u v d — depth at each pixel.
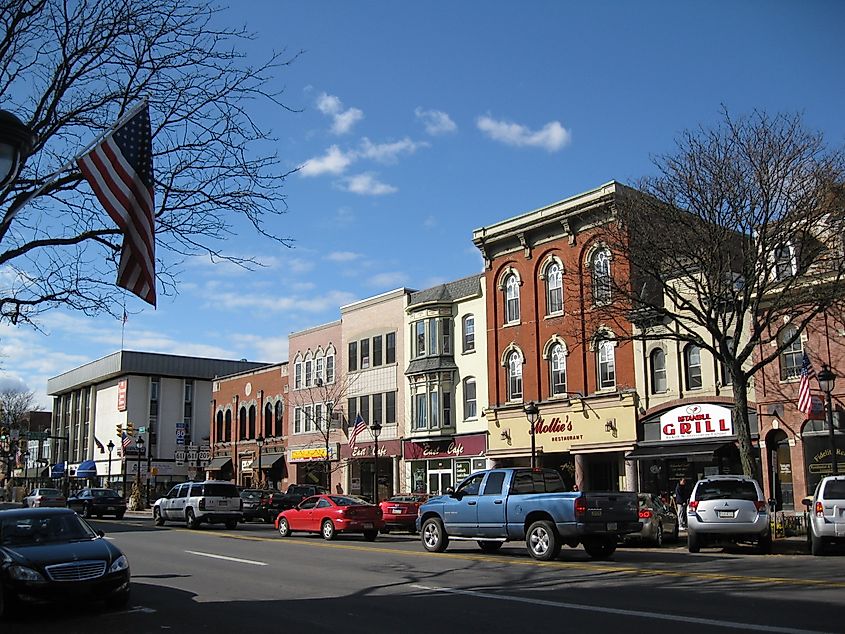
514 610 11.38
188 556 20.83
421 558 19.22
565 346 37.97
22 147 8.52
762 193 23.59
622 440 34.78
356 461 50.16
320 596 13.23
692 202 24.27
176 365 83.94
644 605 11.49
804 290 24.64
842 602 11.41
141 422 81.06
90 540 12.76
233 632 10.34
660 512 23.25
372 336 49.66
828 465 28.48
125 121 11.43
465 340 43.47
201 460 65.00
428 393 44.22
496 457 40.22
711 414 31.91
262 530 33.59
